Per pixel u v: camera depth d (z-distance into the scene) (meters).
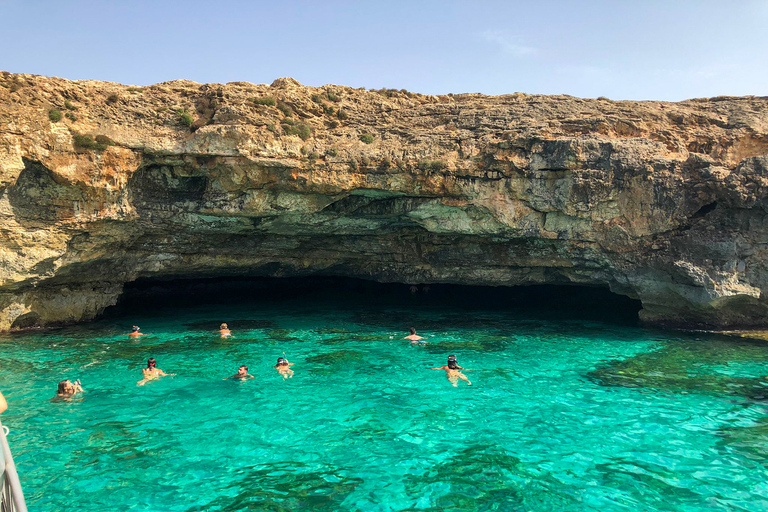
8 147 18.56
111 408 14.09
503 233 23.19
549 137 21.73
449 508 9.20
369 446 11.79
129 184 21.36
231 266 27.44
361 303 33.81
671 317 24.22
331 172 21.39
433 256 26.97
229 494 9.66
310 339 22.66
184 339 22.34
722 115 23.19
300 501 9.41
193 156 20.83
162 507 9.19
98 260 23.17
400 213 23.38
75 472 10.47
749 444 11.81
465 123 23.16
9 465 3.24
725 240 20.72
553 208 22.05
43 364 18.09
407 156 21.72
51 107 19.61
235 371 17.62
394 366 18.30
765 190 19.95
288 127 21.59
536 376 17.09
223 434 12.44
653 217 21.50
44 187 19.83
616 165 21.23
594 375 17.23
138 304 32.16
